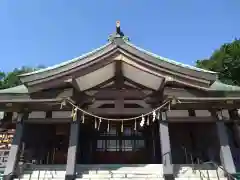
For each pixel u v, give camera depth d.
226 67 31.91
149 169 10.18
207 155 12.04
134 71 10.84
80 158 13.44
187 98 10.23
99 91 11.65
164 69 10.48
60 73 10.27
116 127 14.38
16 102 10.41
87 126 14.28
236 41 35.16
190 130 13.62
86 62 10.37
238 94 10.62
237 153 11.64
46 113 11.66
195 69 10.40
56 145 13.40
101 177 9.49
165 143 10.12
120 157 13.72
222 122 10.98
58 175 9.88
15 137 10.66
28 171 10.19
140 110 11.71
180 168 10.23
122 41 10.72
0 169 12.18
